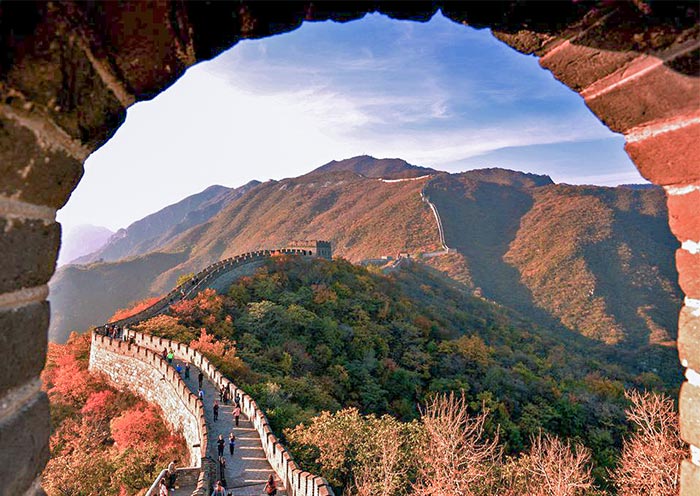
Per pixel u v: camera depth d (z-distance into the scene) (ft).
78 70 5.53
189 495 40.19
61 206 6.48
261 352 101.45
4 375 5.38
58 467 51.11
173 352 85.97
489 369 131.54
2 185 5.17
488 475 44.19
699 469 7.14
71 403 81.25
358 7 6.50
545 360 164.25
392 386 116.37
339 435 46.21
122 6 5.39
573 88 7.75
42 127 5.51
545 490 43.39
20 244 5.54
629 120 7.48
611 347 230.07
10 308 5.48
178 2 5.63
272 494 37.22
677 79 6.57
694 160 6.95
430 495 39.78
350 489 41.39
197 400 54.49
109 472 52.29
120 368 82.94
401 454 45.16
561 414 112.57
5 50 4.90
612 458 87.10
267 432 46.80
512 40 7.41
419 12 6.81
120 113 6.66
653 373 180.04
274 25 6.51
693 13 5.94
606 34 6.56
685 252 7.41
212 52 6.64
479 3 6.61
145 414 68.74
